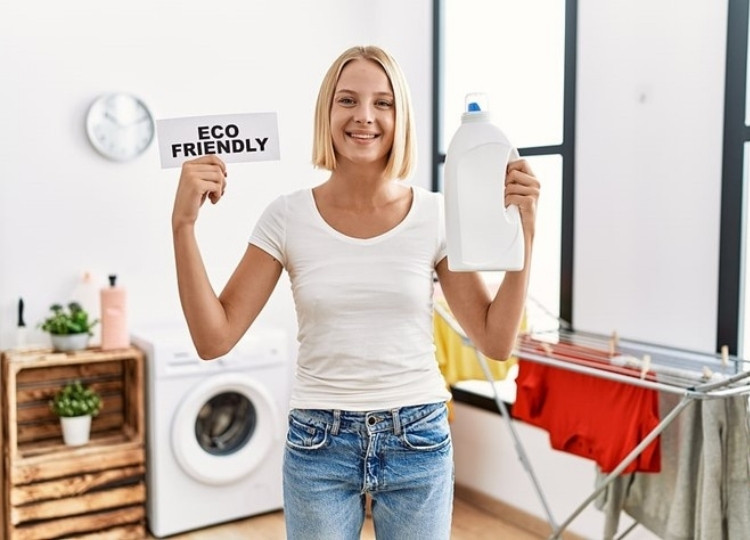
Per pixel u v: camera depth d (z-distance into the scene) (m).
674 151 2.72
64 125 3.32
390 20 4.00
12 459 3.01
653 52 2.78
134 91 3.46
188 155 1.43
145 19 3.47
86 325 3.24
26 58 3.23
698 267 2.65
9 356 3.10
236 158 1.45
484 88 3.70
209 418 3.37
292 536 1.40
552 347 2.66
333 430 1.35
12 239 3.25
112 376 3.44
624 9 2.88
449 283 1.47
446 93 3.97
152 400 3.21
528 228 1.34
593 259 3.03
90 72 3.36
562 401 2.51
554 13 3.30
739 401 2.11
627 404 2.30
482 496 3.56
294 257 1.40
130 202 3.48
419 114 3.98
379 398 1.35
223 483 3.34
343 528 1.38
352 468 1.36
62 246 3.35
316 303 1.36
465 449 3.67
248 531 3.32
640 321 2.85
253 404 3.40
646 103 2.81
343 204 1.42
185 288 1.35
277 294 3.87
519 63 3.49
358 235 1.40
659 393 2.25
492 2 3.64
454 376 3.28
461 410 3.69
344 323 1.36
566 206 3.12
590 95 3.03
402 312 1.38
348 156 1.37
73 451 3.13
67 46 3.31
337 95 1.37
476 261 1.32
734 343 2.55
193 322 1.36
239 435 3.44
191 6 3.58
